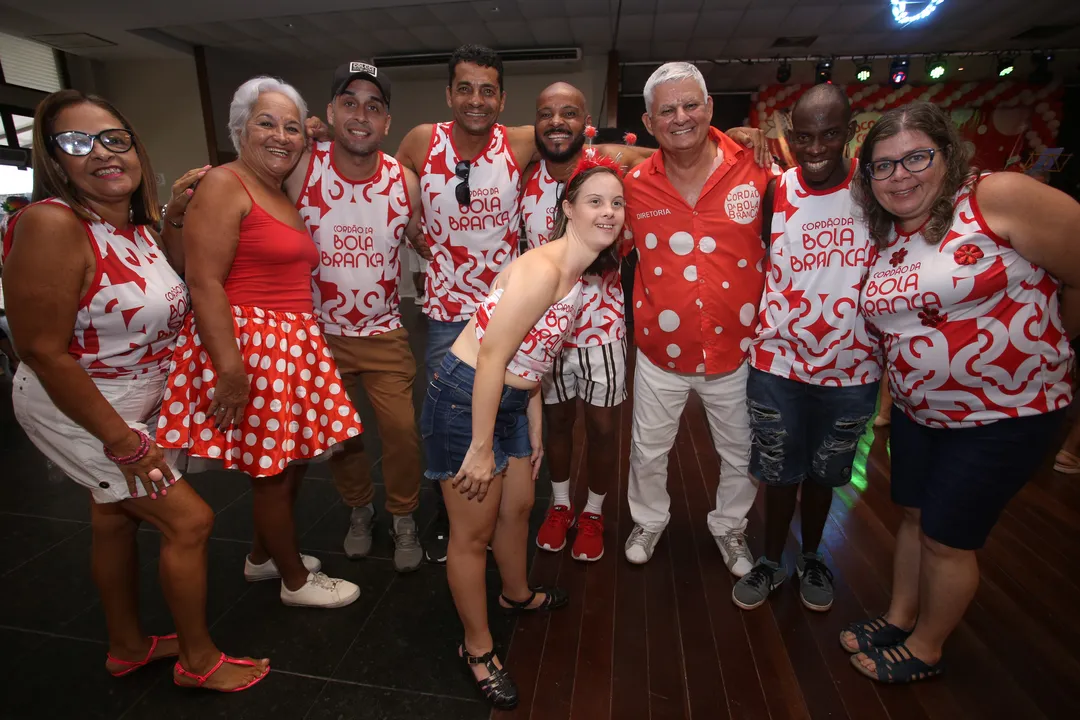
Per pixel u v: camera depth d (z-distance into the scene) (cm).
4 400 420
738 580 218
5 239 130
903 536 178
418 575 223
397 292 223
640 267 203
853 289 170
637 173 195
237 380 161
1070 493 280
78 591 215
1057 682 174
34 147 131
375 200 203
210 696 168
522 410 164
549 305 143
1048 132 908
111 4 625
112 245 141
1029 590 214
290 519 195
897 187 140
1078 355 336
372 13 669
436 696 169
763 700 167
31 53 770
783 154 220
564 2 638
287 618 200
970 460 148
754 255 190
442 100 909
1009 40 767
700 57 846
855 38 760
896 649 175
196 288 158
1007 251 135
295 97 173
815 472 194
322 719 161
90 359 142
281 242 172
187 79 825
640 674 176
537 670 178
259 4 635
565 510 240
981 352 141
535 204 215
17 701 167
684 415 389
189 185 169
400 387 220
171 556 154
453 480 153
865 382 180
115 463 146
